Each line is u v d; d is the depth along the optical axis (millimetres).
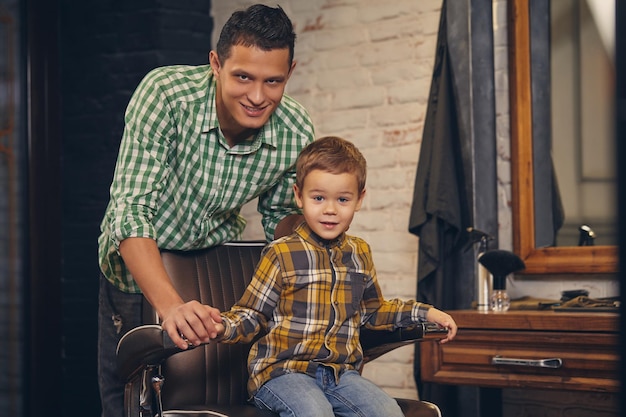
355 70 3486
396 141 3377
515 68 2971
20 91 3953
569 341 2400
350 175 1667
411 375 3303
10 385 3930
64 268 3998
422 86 3318
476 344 2549
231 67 1612
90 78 3918
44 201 3971
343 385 1586
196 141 1749
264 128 1806
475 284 2996
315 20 3592
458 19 3068
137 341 1411
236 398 1768
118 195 1675
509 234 3035
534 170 2930
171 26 3805
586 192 2826
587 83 2828
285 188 1929
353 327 1685
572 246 2842
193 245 1822
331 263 1679
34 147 3955
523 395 3002
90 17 3916
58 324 3990
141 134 1700
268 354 1615
